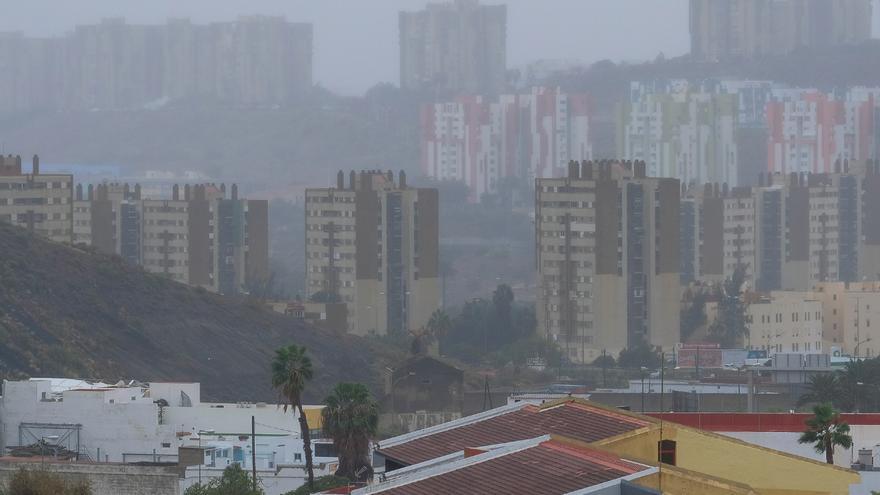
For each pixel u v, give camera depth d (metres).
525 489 124.75
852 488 144.88
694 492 123.00
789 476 138.00
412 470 140.00
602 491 121.56
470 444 146.12
